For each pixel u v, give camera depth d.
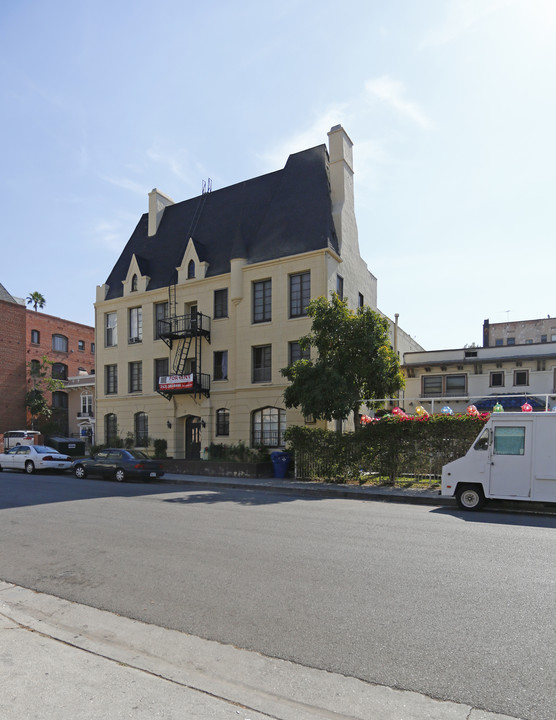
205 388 26.19
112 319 31.70
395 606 5.36
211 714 3.31
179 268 28.47
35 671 3.91
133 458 20.39
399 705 3.50
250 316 24.98
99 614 5.32
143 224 33.91
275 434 24.00
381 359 18.17
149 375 29.02
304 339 19.09
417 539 8.51
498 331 47.22
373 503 13.69
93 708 3.35
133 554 7.66
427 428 16.86
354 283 27.03
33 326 45.44
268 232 25.97
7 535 9.26
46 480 20.31
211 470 21.72
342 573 6.53
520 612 5.16
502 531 9.25
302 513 11.45
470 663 4.10
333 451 18.52
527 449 11.95
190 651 4.40
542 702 3.53
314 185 26.09
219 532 9.16
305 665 4.11
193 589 6.00
